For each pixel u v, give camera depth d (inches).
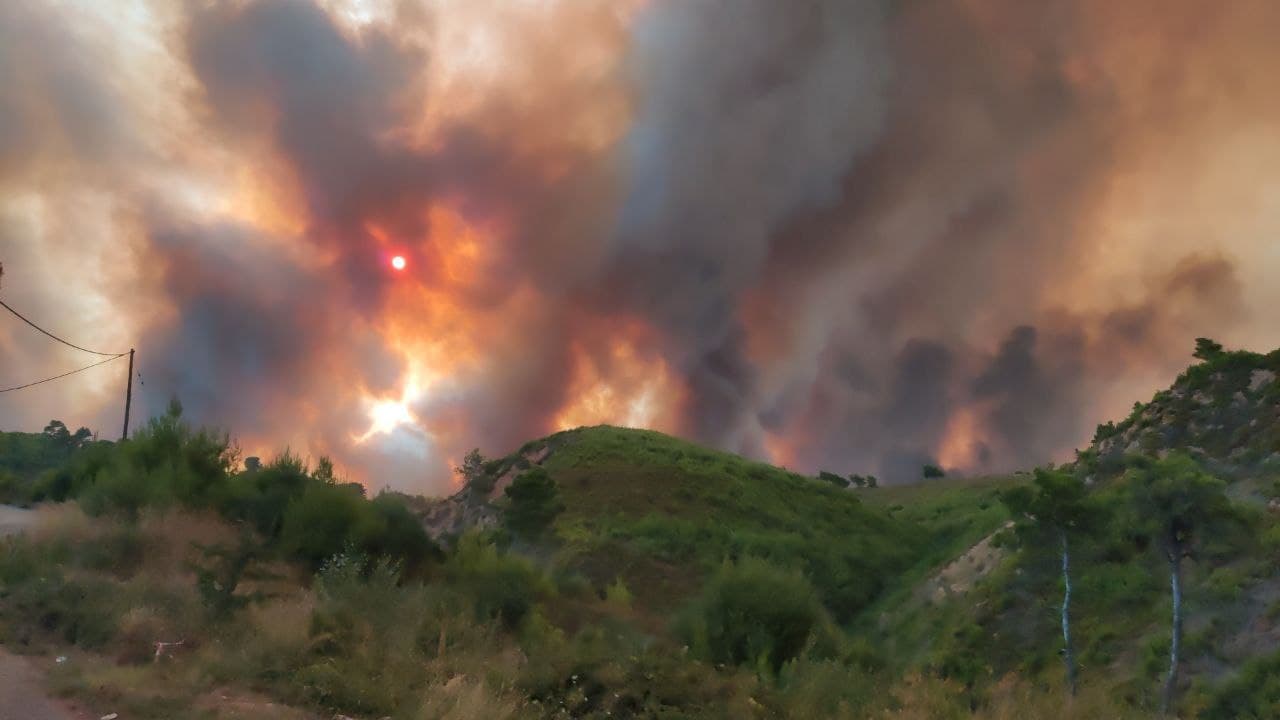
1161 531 880.9
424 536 843.4
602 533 2412.6
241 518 788.0
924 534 3211.1
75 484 1040.2
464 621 556.4
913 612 1876.2
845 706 509.7
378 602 549.0
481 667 459.2
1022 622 1301.7
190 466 891.4
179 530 689.0
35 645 414.9
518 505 2107.5
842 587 2388.0
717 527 2696.9
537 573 879.7
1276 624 924.6
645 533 2532.0
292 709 363.9
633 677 470.6
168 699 351.3
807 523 3058.6
